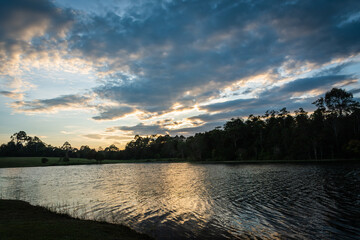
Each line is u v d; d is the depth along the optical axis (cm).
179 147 17012
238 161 11238
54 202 2602
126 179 5000
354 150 7850
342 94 9500
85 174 6719
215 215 1916
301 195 2556
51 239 1084
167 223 1730
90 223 1559
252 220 1750
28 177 5991
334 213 1841
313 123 10006
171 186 3675
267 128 12494
